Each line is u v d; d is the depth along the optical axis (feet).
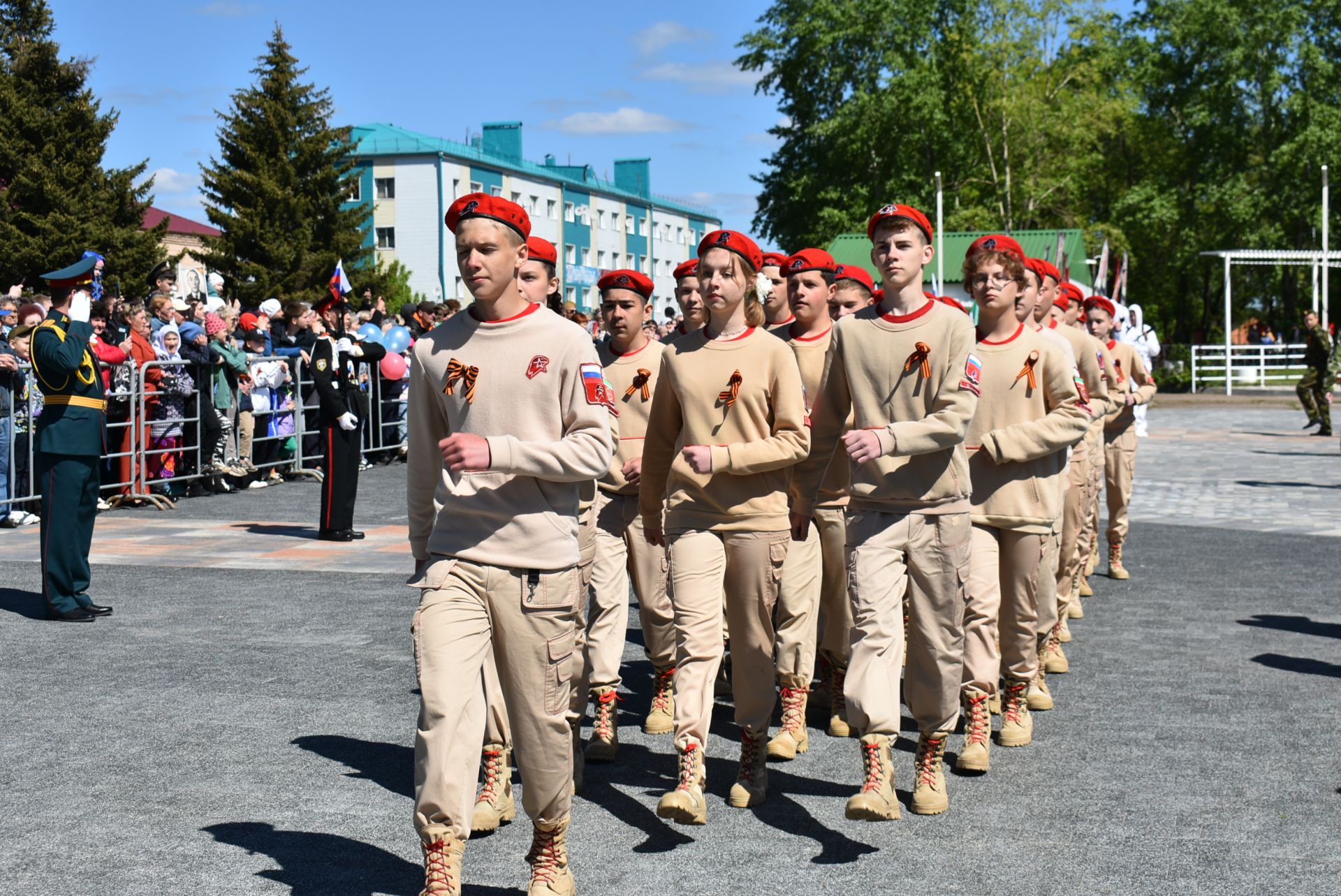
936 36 158.61
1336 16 166.09
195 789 16.43
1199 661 23.48
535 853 13.05
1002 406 18.47
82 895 13.16
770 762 18.11
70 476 26.40
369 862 14.12
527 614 12.41
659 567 19.35
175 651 23.88
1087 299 31.27
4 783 16.61
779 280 21.53
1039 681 20.45
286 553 35.47
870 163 160.97
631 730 19.94
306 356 56.18
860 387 15.90
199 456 49.08
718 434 16.25
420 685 12.23
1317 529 40.68
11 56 154.61
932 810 15.70
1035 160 162.81
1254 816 15.49
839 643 19.53
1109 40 176.24
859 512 15.94
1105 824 15.26
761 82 168.86
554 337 12.52
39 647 24.16
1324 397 81.05
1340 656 23.77
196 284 147.64
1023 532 18.40
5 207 147.33
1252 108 169.37
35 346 25.98
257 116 182.50
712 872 13.85
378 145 233.76
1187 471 59.31
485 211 12.38
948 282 142.82
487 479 12.46
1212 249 170.71
